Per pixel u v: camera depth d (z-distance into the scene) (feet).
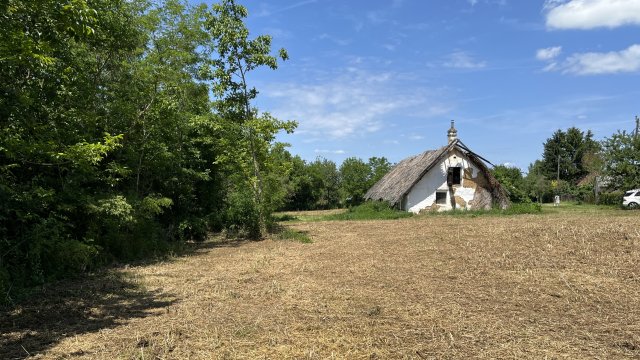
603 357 15.19
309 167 165.48
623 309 20.75
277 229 64.69
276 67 55.42
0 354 16.52
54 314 22.20
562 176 217.15
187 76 51.11
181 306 23.27
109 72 44.37
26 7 22.15
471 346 16.38
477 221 67.82
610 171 114.11
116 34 39.60
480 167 104.37
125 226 41.52
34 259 29.04
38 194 29.43
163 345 17.10
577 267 29.58
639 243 34.83
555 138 221.46
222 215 60.29
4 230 28.19
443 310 21.18
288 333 18.26
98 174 38.27
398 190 105.09
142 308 23.17
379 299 23.59
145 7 46.96
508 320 19.44
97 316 21.84
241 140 57.00
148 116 45.34
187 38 53.72
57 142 31.24
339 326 19.03
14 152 27.63
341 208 163.94
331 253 40.96
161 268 35.55
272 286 27.43
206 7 54.90
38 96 31.53
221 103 56.13
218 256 42.01
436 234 51.24
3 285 24.76
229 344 17.12
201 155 58.65
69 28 22.74
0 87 27.58
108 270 34.58
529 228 47.80
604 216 71.61
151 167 48.19
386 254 38.96
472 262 33.01
